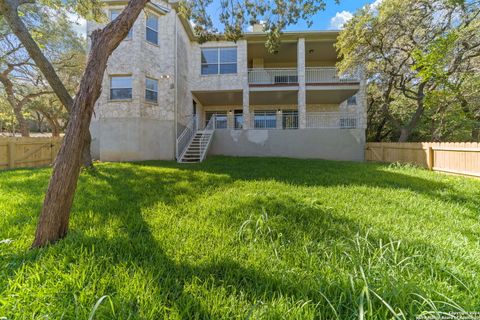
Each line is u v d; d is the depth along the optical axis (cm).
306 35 1208
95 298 137
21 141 821
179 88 1120
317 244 212
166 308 130
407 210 324
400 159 928
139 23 971
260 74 1327
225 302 137
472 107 994
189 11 659
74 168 216
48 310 128
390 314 128
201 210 307
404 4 841
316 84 1210
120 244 204
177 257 186
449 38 665
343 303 137
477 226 267
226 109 1556
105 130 970
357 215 297
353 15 1021
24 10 867
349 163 915
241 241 219
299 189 436
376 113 1530
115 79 982
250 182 493
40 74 1243
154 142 1034
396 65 1049
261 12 652
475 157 584
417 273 167
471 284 159
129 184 463
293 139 1214
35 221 256
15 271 159
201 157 1003
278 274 164
